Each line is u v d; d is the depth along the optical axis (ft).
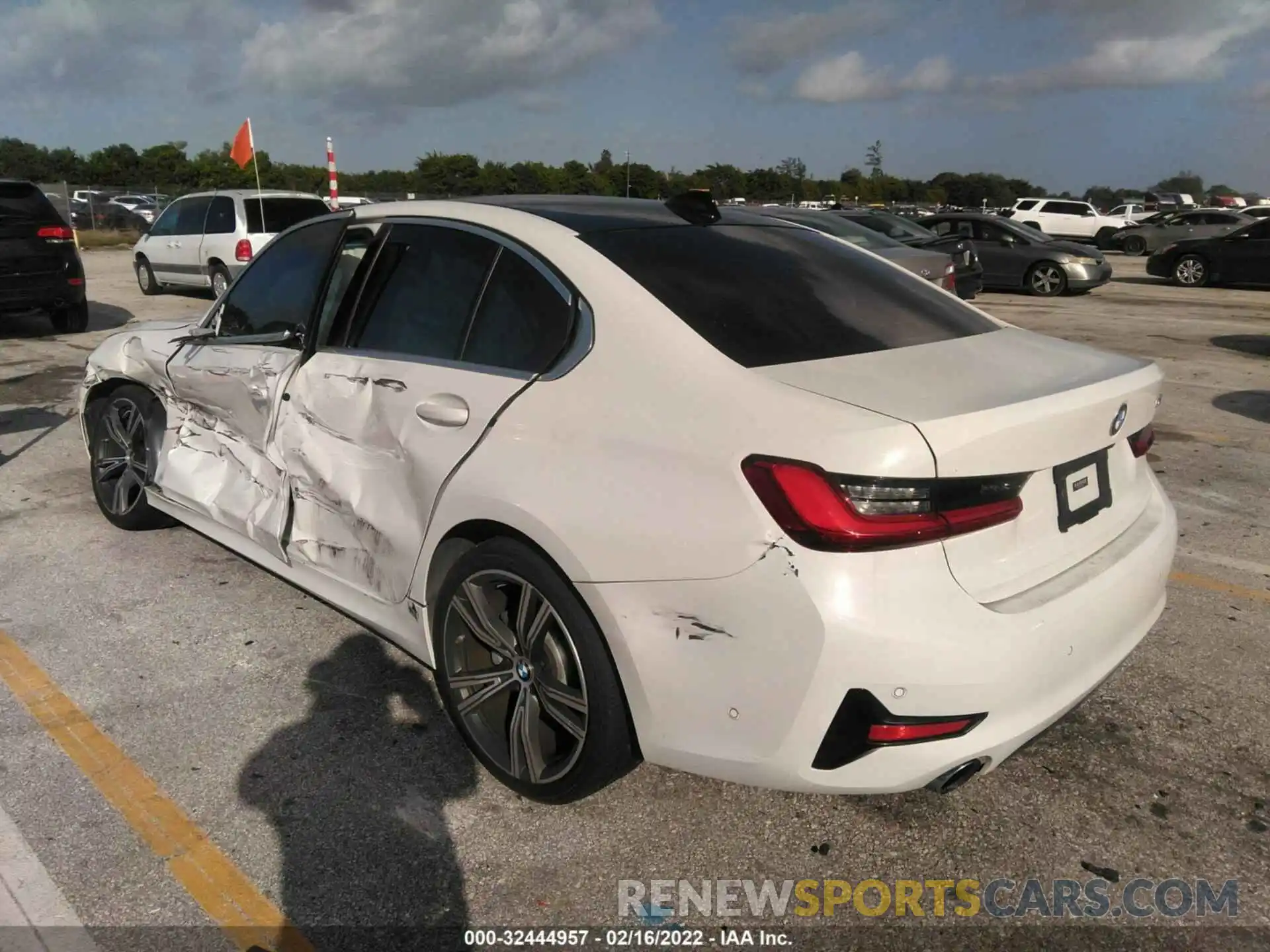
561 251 9.04
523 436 8.48
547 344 8.79
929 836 8.79
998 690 7.07
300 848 8.54
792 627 6.93
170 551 15.26
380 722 10.51
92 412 16.01
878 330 8.96
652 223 9.87
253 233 45.24
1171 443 22.21
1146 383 8.74
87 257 82.74
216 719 10.54
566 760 8.65
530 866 8.37
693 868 8.37
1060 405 7.62
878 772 7.11
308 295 11.73
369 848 8.56
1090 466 8.45
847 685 6.86
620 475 7.75
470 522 8.92
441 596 9.38
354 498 10.43
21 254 34.94
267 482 12.01
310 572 11.41
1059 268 54.19
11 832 8.70
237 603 13.38
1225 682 11.43
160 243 50.34
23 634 12.44
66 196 95.04
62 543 15.60
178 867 8.29
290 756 9.87
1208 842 8.71
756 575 7.05
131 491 15.60
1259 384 29.22
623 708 8.19
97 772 9.59
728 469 7.22
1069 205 101.65
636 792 9.36
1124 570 8.29
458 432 9.07
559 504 7.99
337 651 12.03
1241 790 9.43
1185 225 86.79
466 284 9.75
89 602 13.41
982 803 9.23
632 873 8.30
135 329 15.35
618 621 7.73
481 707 9.48
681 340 8.02
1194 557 15.31
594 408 8.10
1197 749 10.09
